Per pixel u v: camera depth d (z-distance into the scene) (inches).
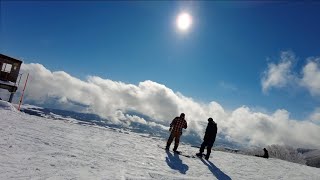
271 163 741.9
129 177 286.8
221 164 541.0
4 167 236.1
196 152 660.1
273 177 504.4
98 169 297.7
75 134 552.1
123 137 688.4
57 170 259.4
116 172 299.7
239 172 486.6
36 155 301.1
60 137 467.8
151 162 410.6
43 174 238.2
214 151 823.1
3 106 820.0
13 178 213.8
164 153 527.2
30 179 219.0
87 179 249.6
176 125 582.2
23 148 320.2
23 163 259.6
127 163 367.2
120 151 454.6
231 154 813.2
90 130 704.4
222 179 393.7
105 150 433.4
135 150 497.7
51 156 312.0
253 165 626.2
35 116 807.7
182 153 578.6
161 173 342.6
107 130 820.0
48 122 691.4
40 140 394.0
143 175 313.0
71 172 262.2
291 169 678.5
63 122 785.6
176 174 359.9
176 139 582.9
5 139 346.9
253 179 444.8
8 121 535.2
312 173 663.8
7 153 283.6
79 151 378.0
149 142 690.8
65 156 327.6
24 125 523.2
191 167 437.1
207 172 422.9
